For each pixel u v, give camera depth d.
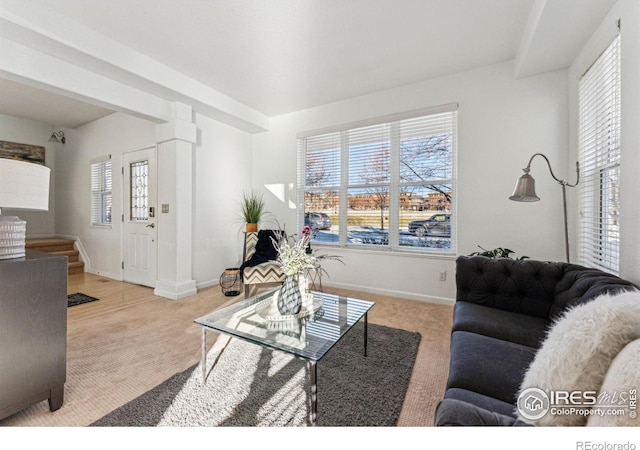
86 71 2.62
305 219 4.20
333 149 3.93
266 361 1.99
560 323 0.98
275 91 3.54
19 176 1.38
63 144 5.41
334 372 1.84
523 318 1.75
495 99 2.88
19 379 1.37
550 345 0.91
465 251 3.04
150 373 1.84
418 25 2.30
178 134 3.39
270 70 3.03
